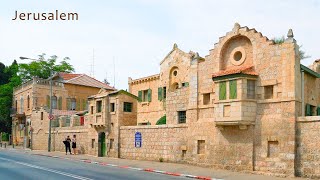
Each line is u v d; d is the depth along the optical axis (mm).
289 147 23797
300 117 23625
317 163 22594
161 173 25984
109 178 21516
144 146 34719
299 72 24734
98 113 40250
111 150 38500
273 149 24766
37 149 54875
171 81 43562
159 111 44625
